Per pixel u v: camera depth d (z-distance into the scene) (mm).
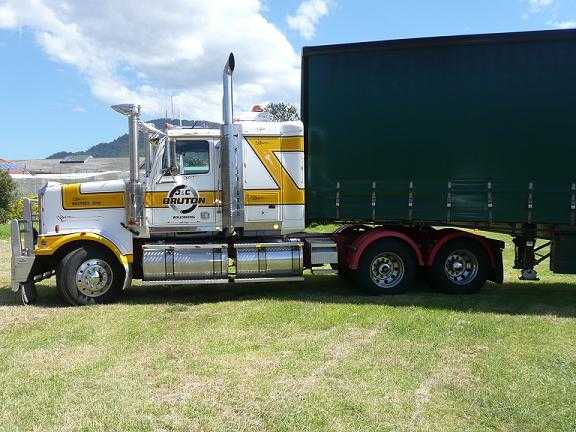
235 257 8953
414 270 9266
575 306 8516
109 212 8719
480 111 8625
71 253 8461
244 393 4844
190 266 8766
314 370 5426
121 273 8664
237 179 8703
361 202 8945
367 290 9148
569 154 8438
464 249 9305
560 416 4383
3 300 8930
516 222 8609
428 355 5891
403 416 4414
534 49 8469
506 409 4523
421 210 8812
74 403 4637
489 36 8516
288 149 8961
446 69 8695
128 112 8422
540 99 8477
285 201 8969
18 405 4586
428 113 8750
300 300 8742
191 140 8797
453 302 8656
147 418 4359
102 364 5586
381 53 8828
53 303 8648
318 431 4152
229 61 8406
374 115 8875
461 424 4281
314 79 9008
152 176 8734
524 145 8547
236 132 8672
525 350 6102
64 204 8664
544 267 13094
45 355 5879
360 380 5164
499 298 9031
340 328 6969
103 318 7500
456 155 8711
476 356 5883
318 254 9258
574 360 5746
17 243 8500
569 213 8445
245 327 7000
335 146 8992
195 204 8828
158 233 8828
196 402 4648
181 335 6629
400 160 8844
